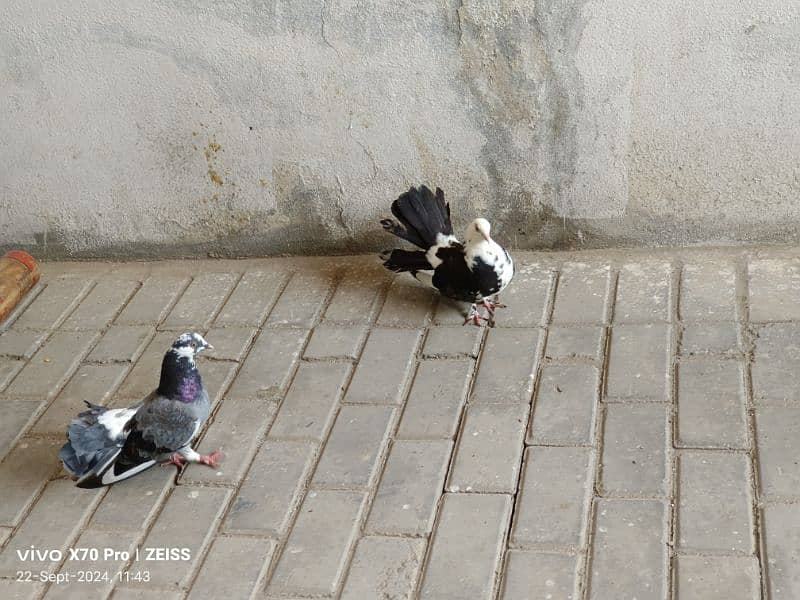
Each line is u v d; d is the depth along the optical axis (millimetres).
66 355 2877
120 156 3057
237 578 2312
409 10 2811
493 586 2234
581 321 2738
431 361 2703
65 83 2996
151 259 3174
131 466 2475
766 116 2768
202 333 2879
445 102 2881
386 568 2289
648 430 2453
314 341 2805
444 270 2748
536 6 2752
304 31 2867
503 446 2475
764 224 2863
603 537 2277
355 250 3080
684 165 2840
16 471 2582
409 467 2463
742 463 2361
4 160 3090
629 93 2795
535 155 2891
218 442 2580
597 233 2941
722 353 2592
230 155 3018
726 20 2703
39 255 3207
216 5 2877
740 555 2213
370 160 2971
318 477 2473
